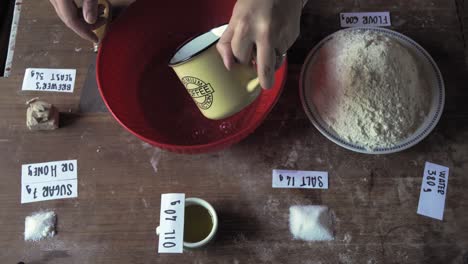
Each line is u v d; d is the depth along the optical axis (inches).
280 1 20.2
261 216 24.8
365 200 25.1
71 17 24.1
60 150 26.9
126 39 27.1
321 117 26.4
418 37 29.5
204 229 23.8
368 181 25.5
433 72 27.4
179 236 22.9
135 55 28.4
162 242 22.9
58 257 24.1
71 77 28.9
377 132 25.1
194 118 28.0
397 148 25.2
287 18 20.7
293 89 28.2
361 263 23.5
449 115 27.1
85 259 24.0
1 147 27.0
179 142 27.2
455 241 23.9
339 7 30.6
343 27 30.0
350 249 23.9
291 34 21.8
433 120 26.0
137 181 26.0
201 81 22.3
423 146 26.3
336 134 26.0
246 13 19.9
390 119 25.2
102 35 28.3
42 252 24.2
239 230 24.5
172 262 23.8
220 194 25.5
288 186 25.6
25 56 29.6
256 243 24.1
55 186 25.9
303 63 28.5
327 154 26.3
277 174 25.9
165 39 29.8
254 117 27.3
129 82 27.8
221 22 29.5
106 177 26.1
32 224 24.7
